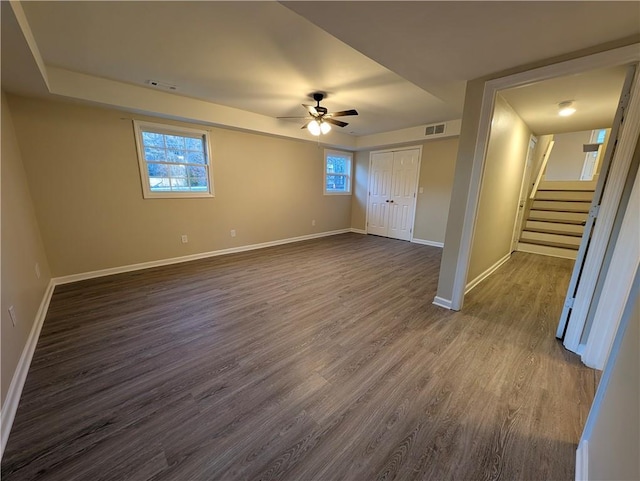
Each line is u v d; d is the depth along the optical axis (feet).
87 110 10.52
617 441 2.96
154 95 11.07
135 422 4.67
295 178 18.54
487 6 4.62
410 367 6.23
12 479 3.74
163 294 9.97
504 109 9.36
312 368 6.14
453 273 8.98
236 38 7.00
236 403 5.13
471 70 7.22
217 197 14.84
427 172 18.22
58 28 6.49
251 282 11.34
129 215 12.09
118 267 12.09
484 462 4.11
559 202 17.99
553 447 4.36
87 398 5.16
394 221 20.56
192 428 4.58
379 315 8.66
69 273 10.89
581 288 6.61
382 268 13.43
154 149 12.55
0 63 6.84
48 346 6.77
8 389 4.81
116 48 7.57
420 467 4.02
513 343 7.22
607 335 5.98
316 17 5.06
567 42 5.73
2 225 5.96
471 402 5.25
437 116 14.53
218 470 3.92
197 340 7.15
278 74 9.28
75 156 10.47
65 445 4.23
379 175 21.04
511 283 11.66
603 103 9.19
